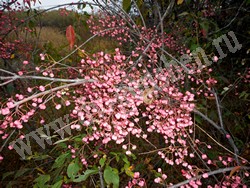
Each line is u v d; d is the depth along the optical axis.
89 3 2.29
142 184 1.67
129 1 2.15
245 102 4.13
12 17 3.56
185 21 3.93
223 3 4.90
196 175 1.76
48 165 3.47
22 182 3.31
